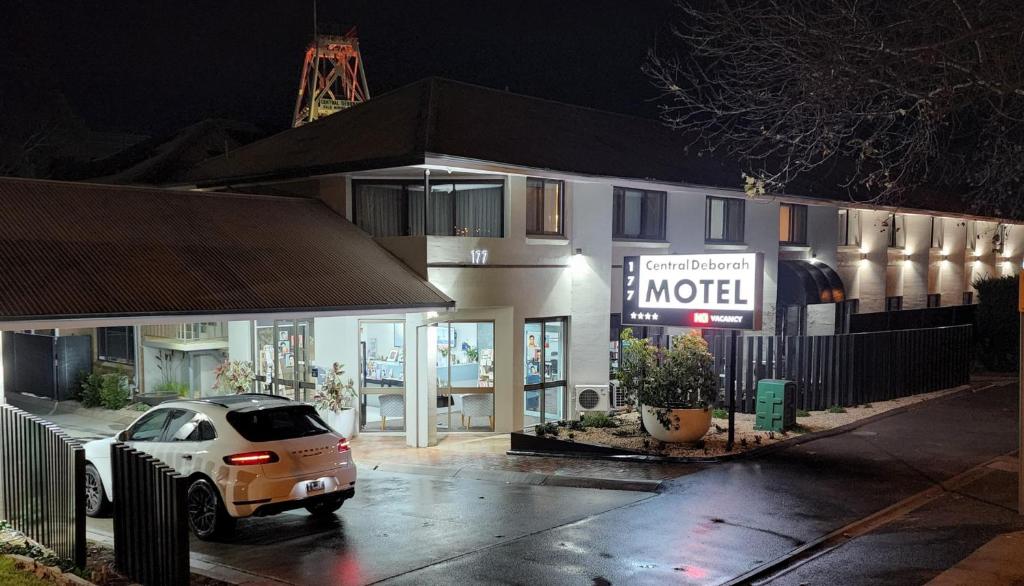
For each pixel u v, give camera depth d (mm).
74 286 12586
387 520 11070
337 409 17609
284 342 19281
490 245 17953
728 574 8703
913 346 21938
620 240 20875
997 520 10523
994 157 11000
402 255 17562
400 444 17516
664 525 10555
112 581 8422
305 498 10250
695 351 15445
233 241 15906
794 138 11289
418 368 17250
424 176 17609
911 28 9609
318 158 18531
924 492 12117
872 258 30594
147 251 14445
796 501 11680
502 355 18453
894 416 18562
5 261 12688
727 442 15258
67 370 23156
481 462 15344
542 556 9320
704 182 21562
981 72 9367
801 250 27984
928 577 8445
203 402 10781
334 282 15609
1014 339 28125
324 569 8859
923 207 31094
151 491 8141
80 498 8672
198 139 34406
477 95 21344
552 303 19172
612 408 19938
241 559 9305
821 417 18328
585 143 20844
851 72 9812
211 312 13219
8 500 10469
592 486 12977
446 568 8891
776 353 18953
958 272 36656
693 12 11367
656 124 25688
